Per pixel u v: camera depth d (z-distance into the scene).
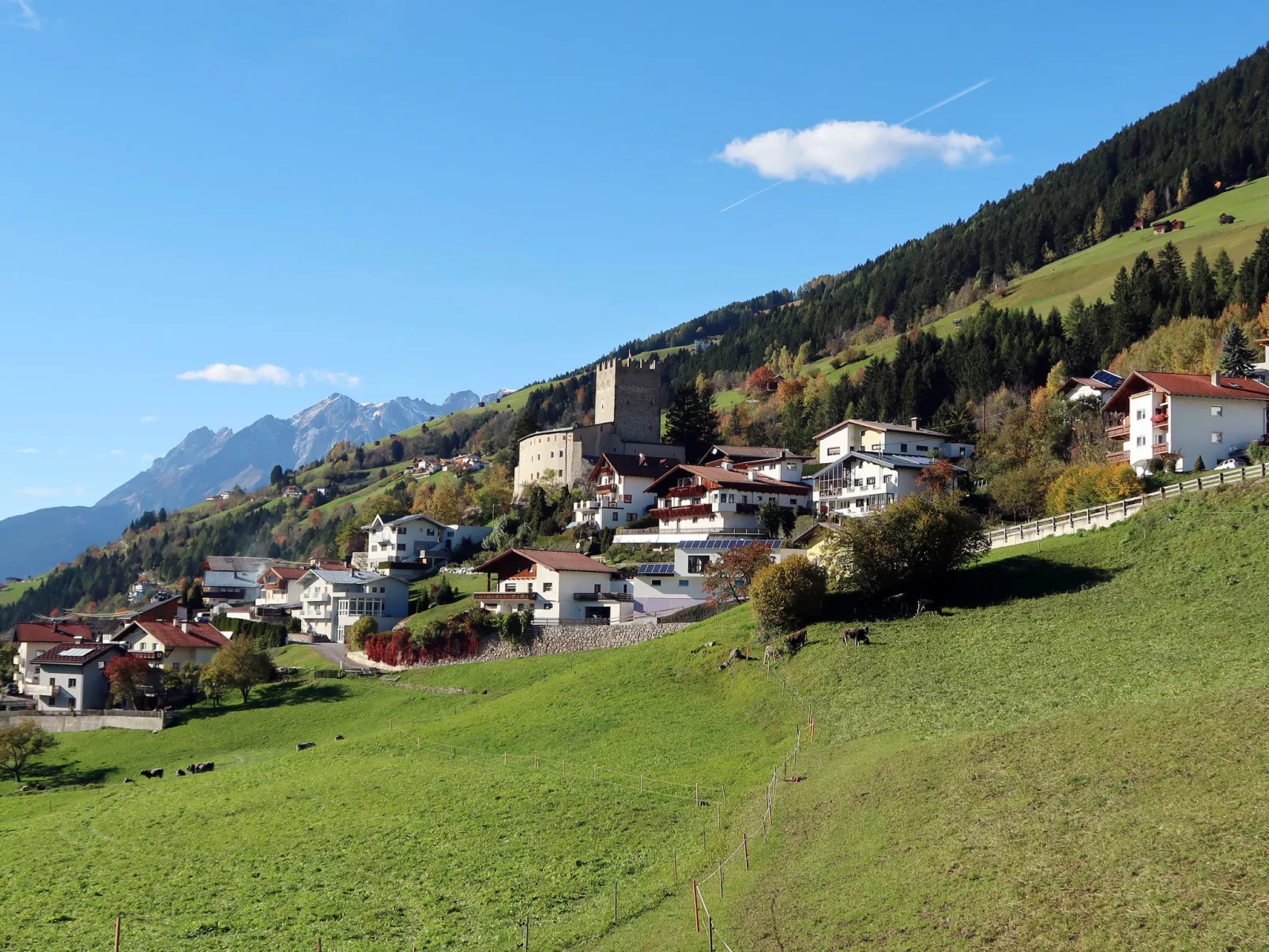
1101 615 58.34
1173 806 31.22
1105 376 135.75
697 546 104.69
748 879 35.69
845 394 184.62
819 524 93.50
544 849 44.53
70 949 38.88
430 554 154.50
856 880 32.50
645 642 84.38
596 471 148.62
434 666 98.44
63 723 98.56
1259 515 63.56
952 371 176.00
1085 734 39.91
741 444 185.25
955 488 106.12
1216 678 43.88
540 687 78.50
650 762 56.25
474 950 35.09
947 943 26.84
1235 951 23.38
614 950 32.75
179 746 87.31
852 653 63.09
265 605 159.75
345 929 38.12
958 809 35.66
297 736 84.75
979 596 68.19
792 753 51.00
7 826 61.19
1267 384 103.94
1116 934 25.17
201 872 46.81
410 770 61.31
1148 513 70.44
